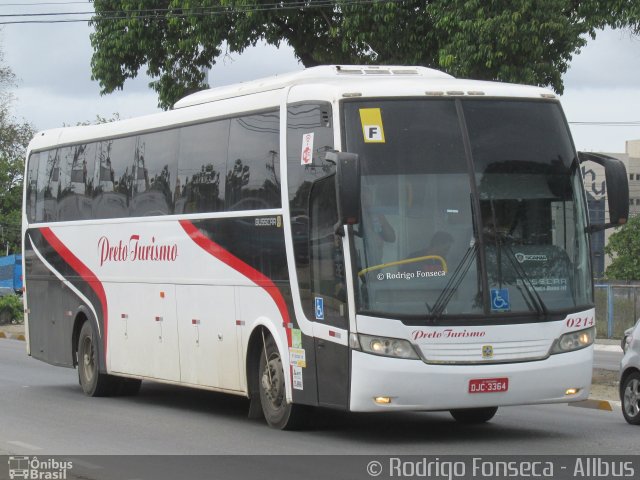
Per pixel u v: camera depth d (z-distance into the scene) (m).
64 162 21.73
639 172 113.69
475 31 20.75
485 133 14.06
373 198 13.56
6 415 17.47
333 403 13.80
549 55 21.30
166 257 18.00
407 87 14.12
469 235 13.62
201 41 25.27
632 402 16.09
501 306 13.52
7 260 82.56
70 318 21.20
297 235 14.61
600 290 41.72
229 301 16.28
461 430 15.43
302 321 14.44
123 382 20.44
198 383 17.19
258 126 15.76
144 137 18.92
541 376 13.59
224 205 16.44
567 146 14.42
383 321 13.26
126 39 26.59
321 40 25.69
